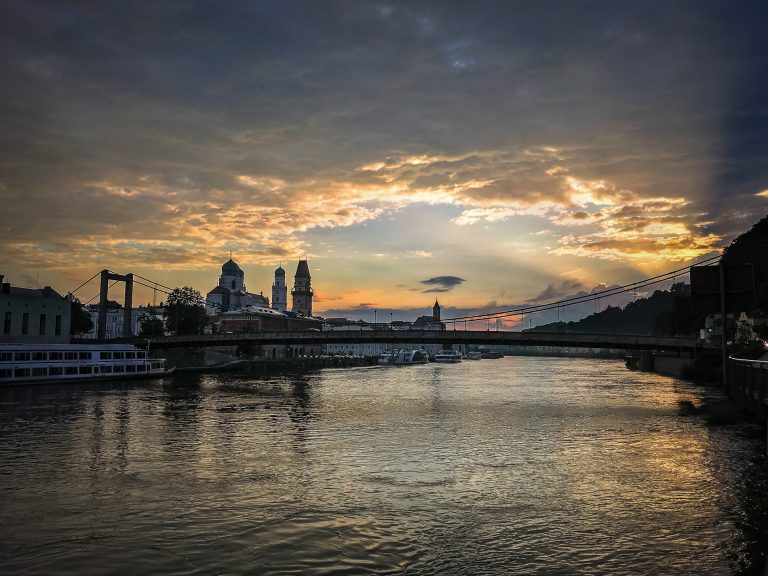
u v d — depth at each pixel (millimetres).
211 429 44344
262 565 18281
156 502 24734
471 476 29250
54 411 54344
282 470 30547
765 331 97562
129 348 102625
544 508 23891
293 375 126000
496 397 71500
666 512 23219
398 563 18406
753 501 24594
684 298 175000
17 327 95125
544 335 111312
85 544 20000
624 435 41219
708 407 53000
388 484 27688
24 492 26234
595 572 17656
